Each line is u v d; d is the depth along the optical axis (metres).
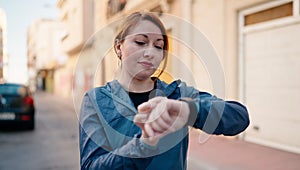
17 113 7.06
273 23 4.59
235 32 5.25
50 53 28.39
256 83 4.97
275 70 4.61
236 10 5.21
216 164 3.66
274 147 4.59
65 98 18.36
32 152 4.89
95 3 10.51
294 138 4.32
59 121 8.99
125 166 0.66
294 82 4.30
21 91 7.36
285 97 4.45
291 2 4.30
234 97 5.28
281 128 4.52
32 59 32.31
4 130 7.20
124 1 8.16
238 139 5.09
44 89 33.19
